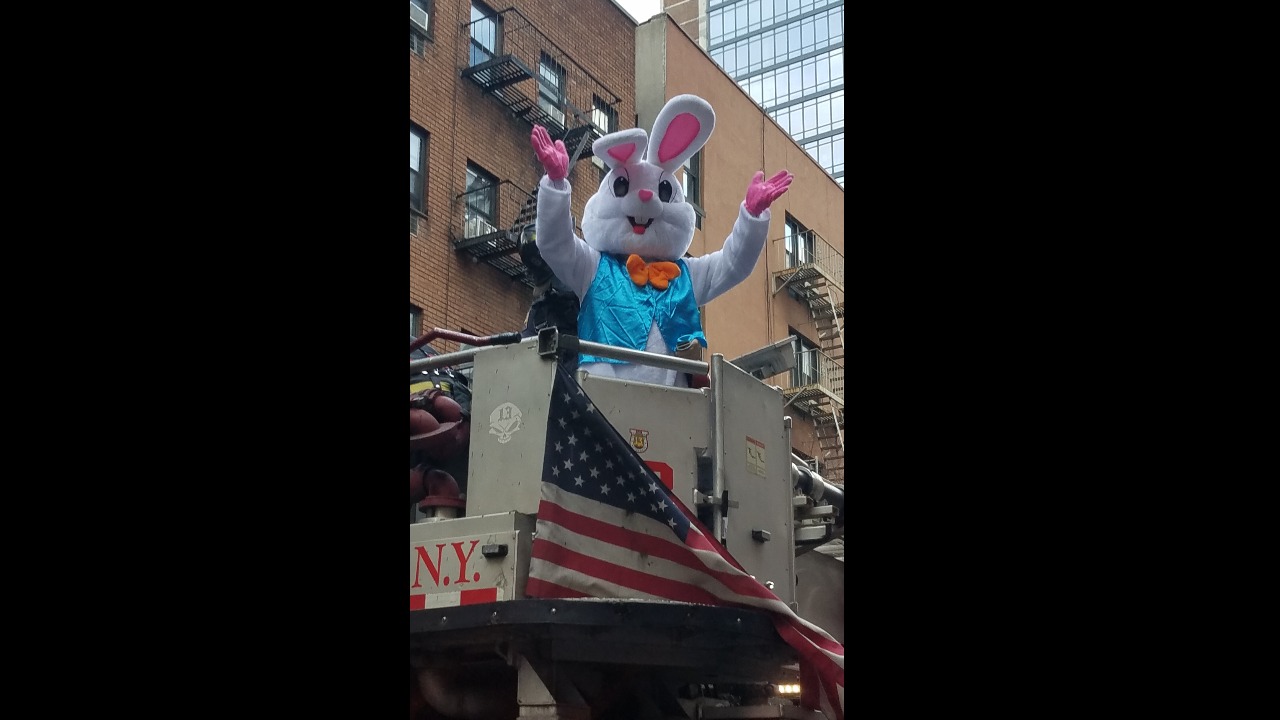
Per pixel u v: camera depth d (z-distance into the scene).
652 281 8.93
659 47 27.02
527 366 6.92
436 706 6.84
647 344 8.72
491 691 6.88
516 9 24.47
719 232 26.73
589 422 6.59
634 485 6.56
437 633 6.32
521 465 6.77
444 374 8.16
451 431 7.36
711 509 7.09
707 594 6.55
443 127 22.69
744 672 7.15
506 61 22.73
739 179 27.83
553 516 6.41
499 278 23.19
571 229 8.70
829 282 28.66
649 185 9.18
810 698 6.82
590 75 25.97
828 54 68.00
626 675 6.85
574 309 8.91
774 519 7.51
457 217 22.62
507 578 6.43
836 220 31.59
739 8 71.75
